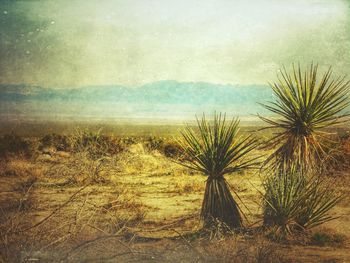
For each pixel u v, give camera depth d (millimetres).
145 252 6523
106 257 6465
